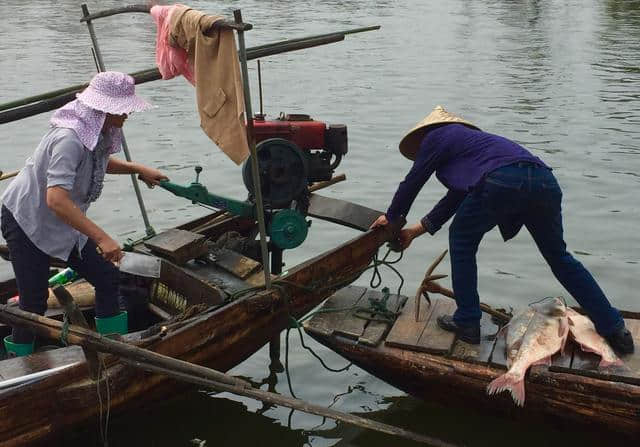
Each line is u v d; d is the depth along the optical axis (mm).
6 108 5090
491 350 4953
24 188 4570
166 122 13117
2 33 24031
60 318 5457
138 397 4645
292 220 5730
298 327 5414
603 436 4672
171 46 5113
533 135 12242
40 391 4195
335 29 24547
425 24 26422
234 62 4688
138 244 5988
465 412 5281
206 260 5816
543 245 4855
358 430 5141
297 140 5789
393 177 10258
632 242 8086
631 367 4664
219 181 10109
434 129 5125
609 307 4836
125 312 5160
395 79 16719
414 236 5598
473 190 4746
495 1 34562
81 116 4473
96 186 4703
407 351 4984
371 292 5734
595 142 11812
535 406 4719
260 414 5309
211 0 34000
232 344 5113
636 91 15398
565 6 32062
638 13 29156
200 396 5484
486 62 18859
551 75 17141
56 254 4629
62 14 29359
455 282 5000
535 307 5176
